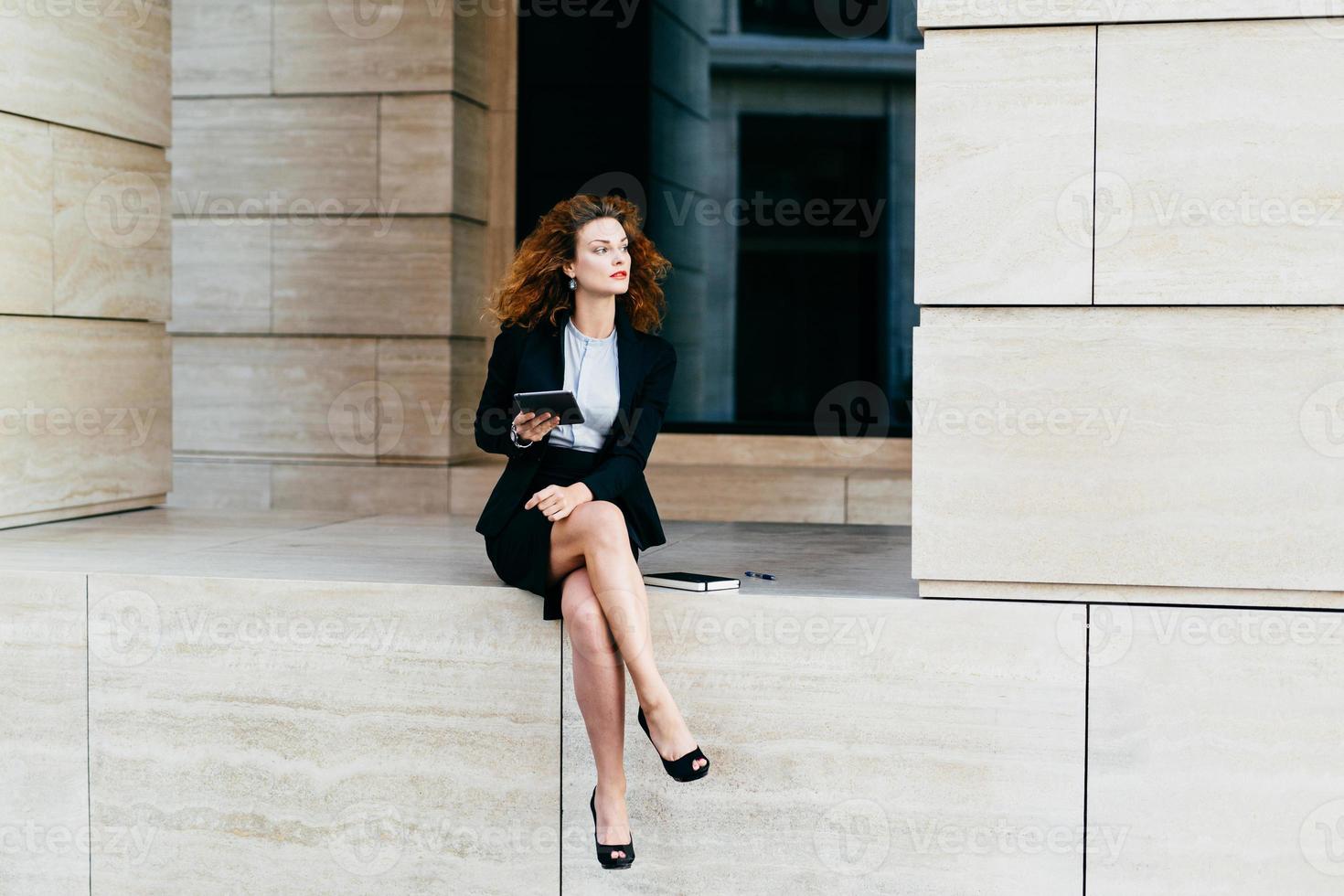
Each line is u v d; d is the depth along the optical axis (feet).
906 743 15.25
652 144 28.99
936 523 15.06
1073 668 14.90
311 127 28.04
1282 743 14.61
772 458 29.01
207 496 28.94
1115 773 14.89
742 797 15.58
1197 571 14.62
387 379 28.09
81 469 22.75
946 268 14.85
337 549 19.77
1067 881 15.03
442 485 27.84
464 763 16.20
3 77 20.12
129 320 23.90
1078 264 14.62
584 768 15.97
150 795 16.92
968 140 14.75
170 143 24.50
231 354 28.76
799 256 28.89
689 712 15.64
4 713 17.21
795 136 28.78
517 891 16.17
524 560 15.49
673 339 29.14
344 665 16.42
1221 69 14.28
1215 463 14.55
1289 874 14.67
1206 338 14.51
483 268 29.58
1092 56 14.49
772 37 28.73
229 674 16.67
